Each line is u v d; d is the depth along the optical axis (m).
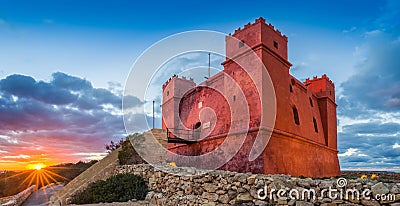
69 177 29.62
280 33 18.84
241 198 8.02
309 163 20.12
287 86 18.88
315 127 24.27
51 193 19.61
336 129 28.30
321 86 27.33
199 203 9.16
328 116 26.44
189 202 9.48
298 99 21.47
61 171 36.56
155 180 11.94
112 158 18.08
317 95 27.22
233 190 8.34
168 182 10.99
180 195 10.12
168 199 10.35
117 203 10.73
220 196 8.62
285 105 18.17
